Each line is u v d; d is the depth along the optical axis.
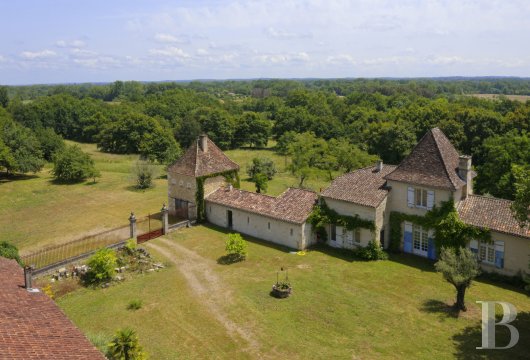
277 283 32.56
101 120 125.50
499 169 51.06
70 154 75.69
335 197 40.75
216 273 36.19
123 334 22.59
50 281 34.84
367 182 41.53
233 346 25.70
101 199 63.28
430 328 27.44
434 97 182.00
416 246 39.50
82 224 51.47
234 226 47.03
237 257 39.56
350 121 113.44
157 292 32.91
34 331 17.25
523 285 33.25
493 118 76.19
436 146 38.50
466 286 29.08
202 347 25.64
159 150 92.56
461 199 37.91
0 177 79.50
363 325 27.91
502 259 34.28
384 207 39.47
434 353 24.77
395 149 82.88
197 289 33.28
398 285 33.59
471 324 27.86
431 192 37.34
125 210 56.94
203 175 49.09
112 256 35.53
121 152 110.88
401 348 25.31
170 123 128.25
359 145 87.38
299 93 152.38
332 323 28.16
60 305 30.98
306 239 41.59
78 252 41.53
